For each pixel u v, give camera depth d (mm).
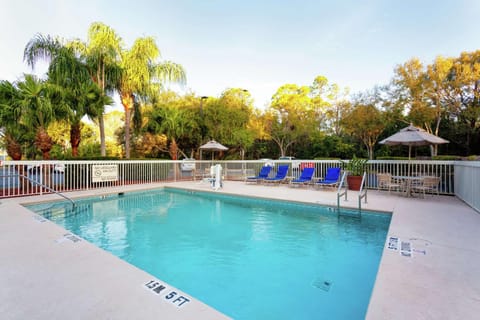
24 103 8461
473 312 2035
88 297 2250
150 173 11648
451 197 7559
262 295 2863
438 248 3453
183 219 6113
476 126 17734
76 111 10484
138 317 1960
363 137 22547
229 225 5598
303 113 26281
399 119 19391
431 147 17031
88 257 3170
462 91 16641
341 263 3674
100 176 9758
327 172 9789
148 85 13492
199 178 13281
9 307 2092
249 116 19062
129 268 2867
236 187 10289
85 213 6707
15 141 10727
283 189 9641
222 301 2754
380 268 2854
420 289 2395
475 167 5691
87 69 11906
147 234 5020
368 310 2062
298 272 3416
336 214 6410
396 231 4207
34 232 4176
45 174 8305
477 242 3689
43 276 2652
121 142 19516
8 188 7438
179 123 14742
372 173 9289
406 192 7973
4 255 3215
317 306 2635
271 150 28781
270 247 4320
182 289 3010
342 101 27859
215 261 3783
